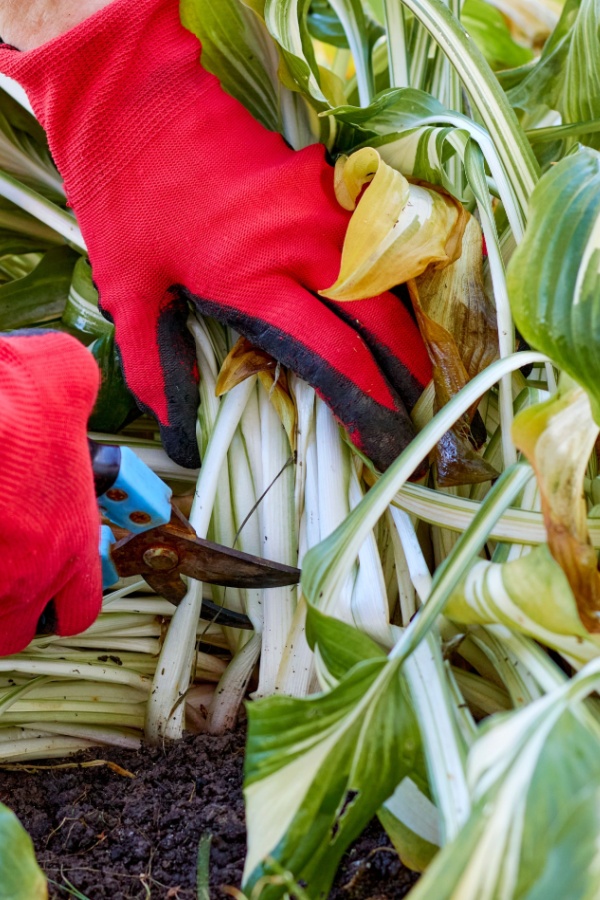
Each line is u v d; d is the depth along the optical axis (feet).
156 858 1.95
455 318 2.10
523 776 1.55
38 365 1.76
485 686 2.05
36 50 2.01
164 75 2.05
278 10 2.07
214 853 1.94
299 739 1.70
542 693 1.86
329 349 2.04
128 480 1.89
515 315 1.72
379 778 1.73
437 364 2.05
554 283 1.71
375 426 2.05
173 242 2.06
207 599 2.25
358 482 2.18
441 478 2.06
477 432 2.15
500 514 1.83
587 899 1.40
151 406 2.18
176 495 2.30
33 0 2.05
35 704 2.21
